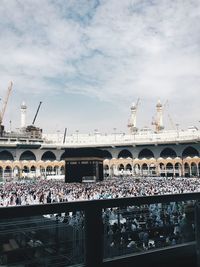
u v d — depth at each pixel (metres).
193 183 45.25
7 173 84.25
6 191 32.69
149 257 3.30
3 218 2.49
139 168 91.81
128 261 3.17
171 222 4.02
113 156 90.44
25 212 2.59
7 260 3.14
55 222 3.24
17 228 3.06
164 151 92.19
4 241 3.16
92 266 2.93
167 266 3.38
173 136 85.81
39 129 101.12
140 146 87.56
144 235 3.87
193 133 83.38
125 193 28.75
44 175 86.12
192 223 3.83
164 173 87.81
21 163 84.88
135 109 135.88
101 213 3.04
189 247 3.58
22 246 3.17
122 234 3.63
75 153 51.91
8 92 117.94
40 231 3.22
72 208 2.85
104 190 31.45
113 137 93.06
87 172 51.47
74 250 3.12
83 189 32.75
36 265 3.17
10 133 96.56
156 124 141.62
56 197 26.83
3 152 87.06
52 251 3.17
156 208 4.16
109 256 3.34
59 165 89.69
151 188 33.88
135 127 126.62
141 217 4.03
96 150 52.50
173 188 35.47
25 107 120.06
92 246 2.94
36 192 30.34
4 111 117.31
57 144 87.69
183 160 82.06
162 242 3.88
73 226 3.16
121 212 3.85
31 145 84.44
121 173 88.88
